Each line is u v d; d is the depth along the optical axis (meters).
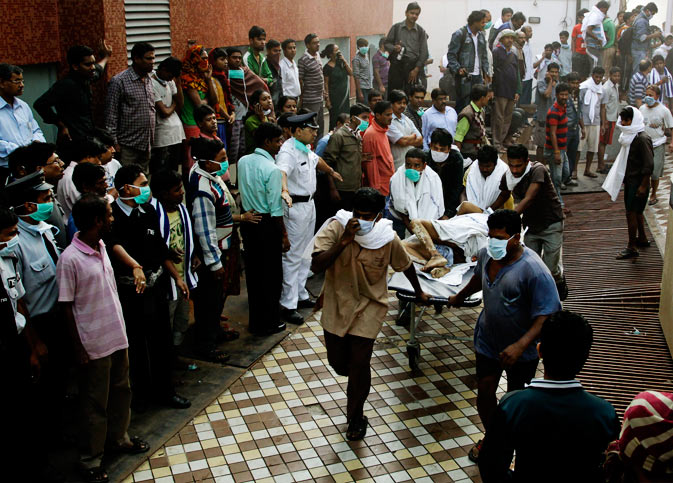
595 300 7.26
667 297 6.34
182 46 7.83
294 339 5.95
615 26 17.00
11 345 3.71
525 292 3.98
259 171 5.63
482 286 4.21
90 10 6.41
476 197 6.27
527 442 2.80
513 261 4.03
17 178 4.37
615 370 5.77
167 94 7.00
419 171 6.16
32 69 6.36
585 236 9.23
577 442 2.76
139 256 4.50
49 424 4.39
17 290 3.82
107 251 4.41
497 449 2.86
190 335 5.91
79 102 5.89
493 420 2.88
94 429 4.00
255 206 5.70
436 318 6.44
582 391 2.84
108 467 4.17
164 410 4.79
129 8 6.84
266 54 9.61
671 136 13.48
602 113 11.84
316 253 4.45
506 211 3.94
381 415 4.88
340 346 4.57
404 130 8.30
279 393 5.10
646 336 6.43
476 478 4.21
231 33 9.16
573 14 18.09
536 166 6.06
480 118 8.88
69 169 4.94
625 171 8.89
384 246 4.47
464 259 5.64
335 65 11.73
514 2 18.08
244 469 4.24
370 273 4.47
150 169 7.11
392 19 16.86
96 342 3.92
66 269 3.83
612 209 10.29
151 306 4.59
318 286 7.13
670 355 6.02
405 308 6.21
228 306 6.55
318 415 4.84
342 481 4.16
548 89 12.19
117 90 6.40
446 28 18.39
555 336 2.81
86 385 3.98
